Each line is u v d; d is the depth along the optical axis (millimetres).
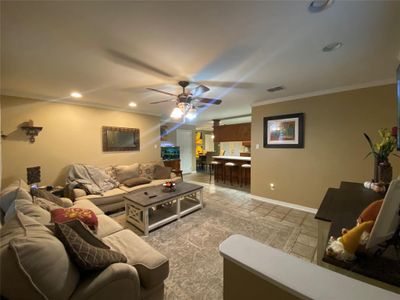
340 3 1217
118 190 3607
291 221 3096
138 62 2051
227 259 724
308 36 1598
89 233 1417
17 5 1197
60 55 1888
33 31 1493
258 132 4168
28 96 3277
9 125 3119
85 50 1799
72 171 3572
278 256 697
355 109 2977
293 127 3625
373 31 1526
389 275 741
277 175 3918
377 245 861
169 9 1264
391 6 1240
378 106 2787
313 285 551
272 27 1475
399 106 1885
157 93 3258
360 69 2318
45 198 2291
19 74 2367
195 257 2139
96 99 3711
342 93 3080
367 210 964
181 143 7914
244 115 6016
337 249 849
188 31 1521
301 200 3607
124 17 1343
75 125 3879
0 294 837
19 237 975
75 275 1059
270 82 2760
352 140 3031
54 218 1819
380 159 1976
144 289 1369
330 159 3252
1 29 1456
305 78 2613
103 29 1484
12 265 852
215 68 2225
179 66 2164
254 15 1332
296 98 3562
